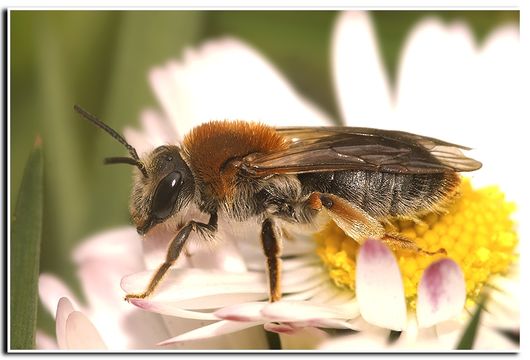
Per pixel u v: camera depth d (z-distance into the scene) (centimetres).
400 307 7
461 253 7
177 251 7
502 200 7
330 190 7
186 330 7
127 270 7
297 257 7
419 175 7
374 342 7
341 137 7
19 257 7
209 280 7
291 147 7
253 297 7
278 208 7
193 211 7
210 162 7
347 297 7
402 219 7
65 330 7
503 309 7
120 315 7
